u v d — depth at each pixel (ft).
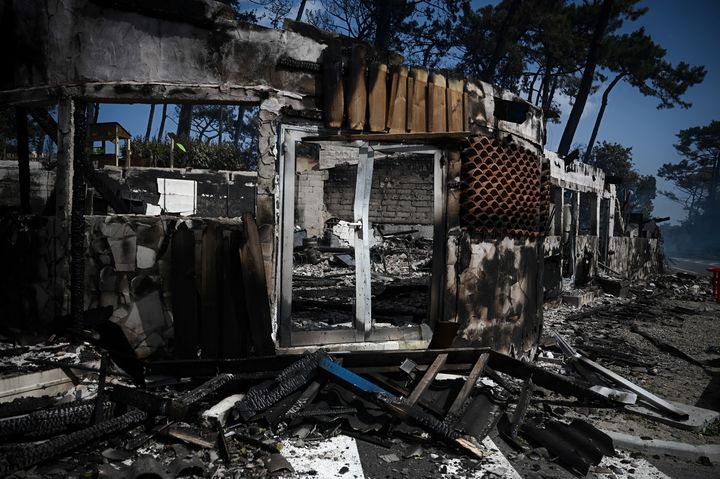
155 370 13.51
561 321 30.48
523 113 19.36
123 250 15.58
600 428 13.64
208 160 62.18
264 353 14.44
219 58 15.57
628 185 190.49
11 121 74.38
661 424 14.37
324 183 65.31
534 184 21.01
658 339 26.43
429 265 49.90
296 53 15.98
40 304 15.76
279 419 12.05
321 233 63.46
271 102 15.69
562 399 15.78
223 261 15.05
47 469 9.56
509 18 77.61
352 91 16.51
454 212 18.04
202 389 12.23
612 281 44.55
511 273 19.98
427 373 14.16
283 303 16.02
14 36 15.53
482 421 12.94
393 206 62.54
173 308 14.99
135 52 15.30
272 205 15.64
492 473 10.58
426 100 17.76
